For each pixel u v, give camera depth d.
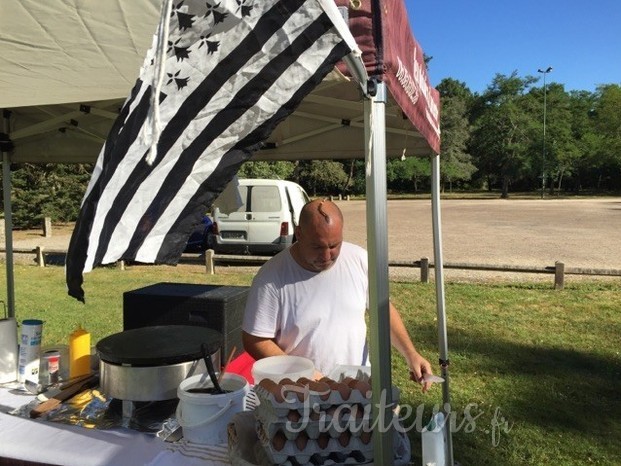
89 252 0.91
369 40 1.32
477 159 54.91
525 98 54.50
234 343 2.16
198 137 1.08
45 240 15.34
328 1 1.02
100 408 1.57
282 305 1.82
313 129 3.51
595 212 24.42
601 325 6.11
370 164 1.32
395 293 7.72
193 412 1.41
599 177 57.53
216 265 10.70
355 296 1.85
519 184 59.62
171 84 1.03
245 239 10.99
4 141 3.08
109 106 2.83
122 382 1.50
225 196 3.24
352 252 1.90
